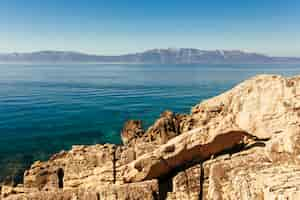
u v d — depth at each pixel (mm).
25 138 61062
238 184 15109
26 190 28000
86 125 73000
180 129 39969
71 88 155375
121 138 62469
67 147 56062
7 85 167500
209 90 143625
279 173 14219
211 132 24672
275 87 24562
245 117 25000
